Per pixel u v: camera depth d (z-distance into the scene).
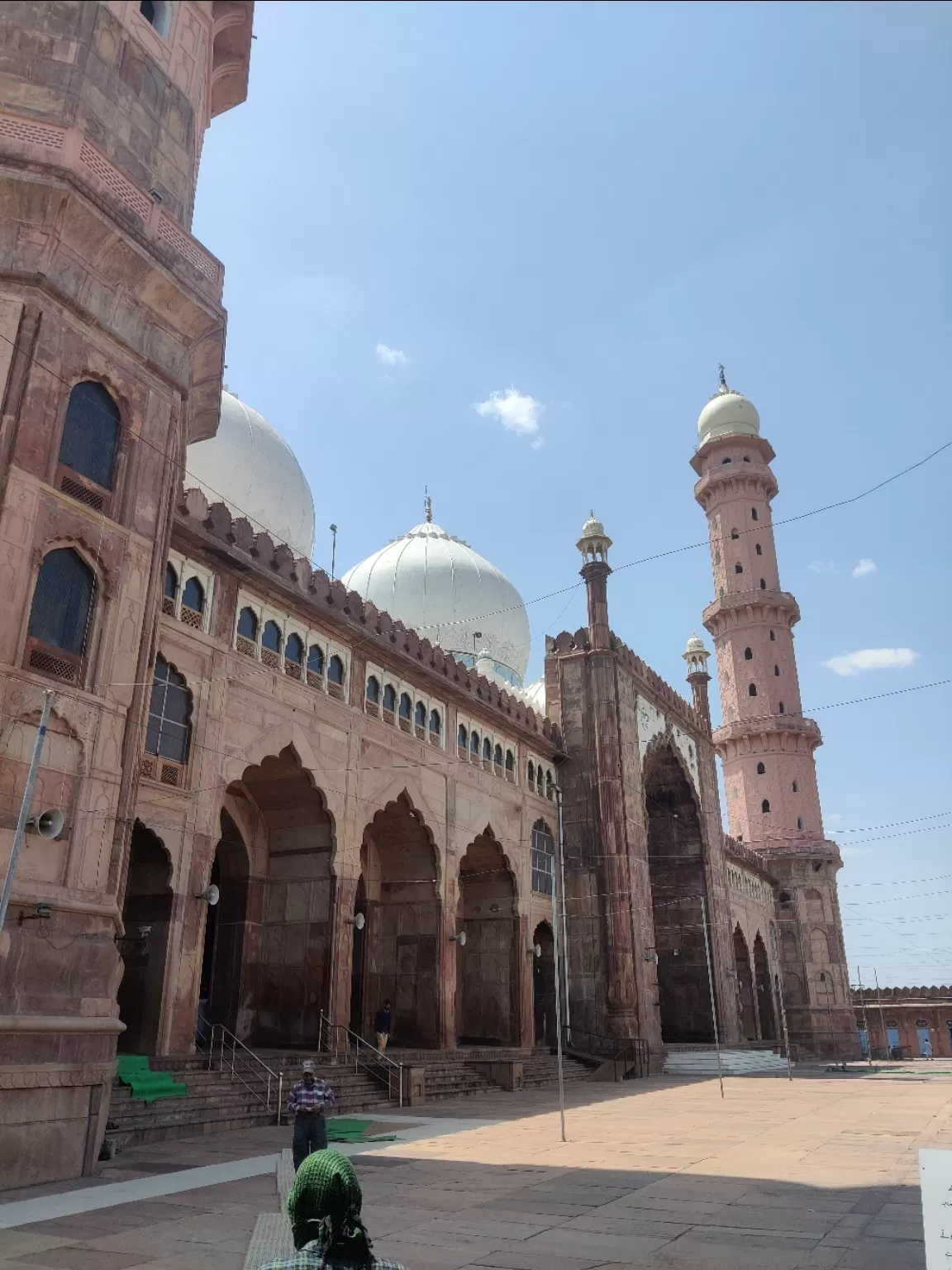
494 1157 11.26
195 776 16.72
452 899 24.48
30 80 12.04
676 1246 6.72
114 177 12.11
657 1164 10.66
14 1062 9.44
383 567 36.78
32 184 11.16
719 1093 21.81
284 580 19.53
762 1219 7.64
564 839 31.08
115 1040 10.64
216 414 15.95
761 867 46.97
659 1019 30.25
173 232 13.03
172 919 15.70
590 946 29.58
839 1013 47.88
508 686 36.06
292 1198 3.03
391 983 23.94
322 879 20.33
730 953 38.16
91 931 10.59
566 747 31.88
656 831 38.62
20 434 10.79
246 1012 19.97
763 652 50.25
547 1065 25.33
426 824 23.77
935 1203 3.90
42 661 10.81
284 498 26.64
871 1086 24.53
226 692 17.81
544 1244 6.82
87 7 12.70
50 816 10.28
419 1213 7.95
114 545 11.89
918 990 58.59
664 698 36.75
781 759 49.69
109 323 12.21
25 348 11.05
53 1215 7.95
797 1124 14.98
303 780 20.20
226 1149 11.92
